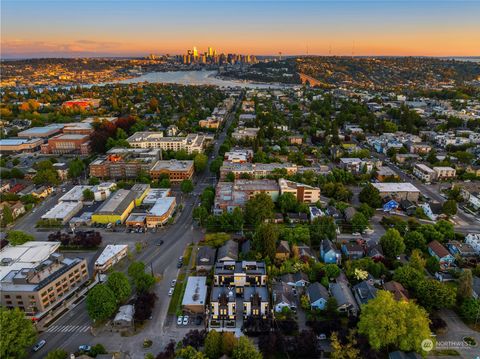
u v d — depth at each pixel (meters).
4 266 157.88
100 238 193.00
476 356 120.62
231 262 161.75
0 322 116.44
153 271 169.25
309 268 161.25
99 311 133.75
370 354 114.00
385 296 123.94
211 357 116.44
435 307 141.25
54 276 146.38
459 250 176.12
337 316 136.75
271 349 119.38
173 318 139.88
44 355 123.50
